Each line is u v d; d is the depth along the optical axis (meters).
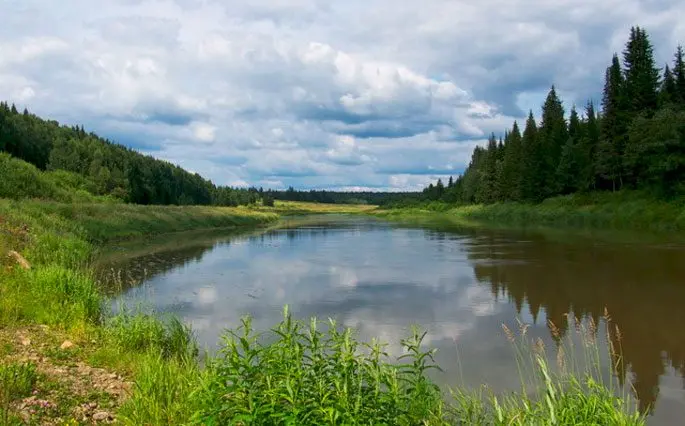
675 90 62.31
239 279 20.83
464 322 13.79
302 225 74.94
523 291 18.12
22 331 9.44
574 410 5.81
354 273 22.73
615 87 66.25
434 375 9.50
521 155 89.50
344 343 6.05
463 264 25.45
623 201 55.56
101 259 25.92
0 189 40.53
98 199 69.50
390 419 5.35
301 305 15.85
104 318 11.81
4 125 91.19
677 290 17.84
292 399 4.96
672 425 7.68
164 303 15.84
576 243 34.19
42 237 21.34
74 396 6.61
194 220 60.09
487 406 7.63
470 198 112.56
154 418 5.82
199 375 6.75
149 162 133.50
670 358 10.63
